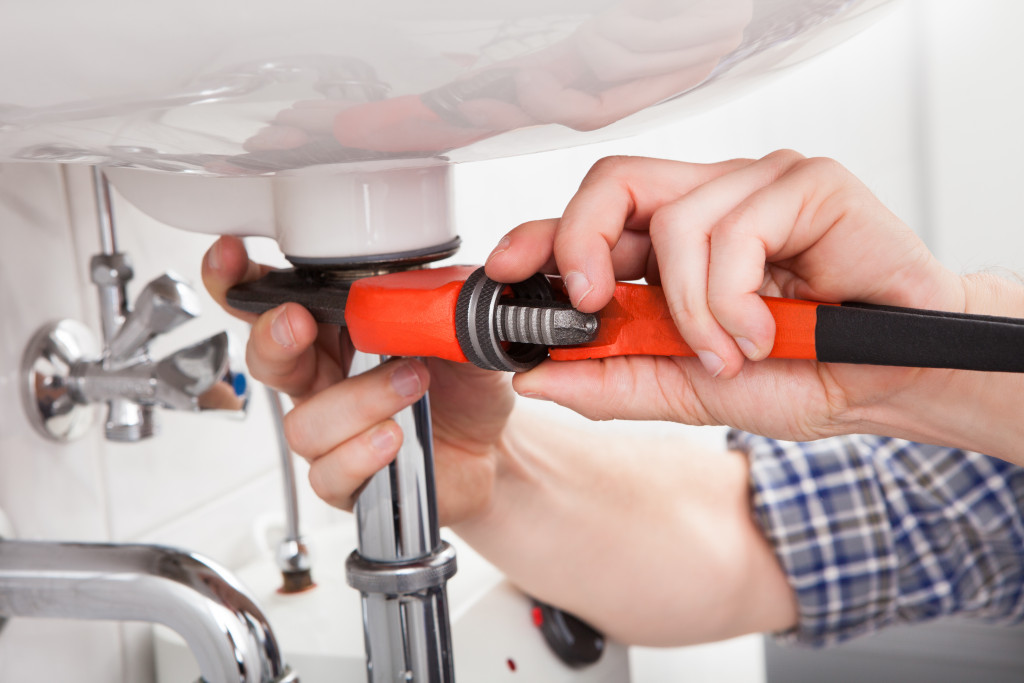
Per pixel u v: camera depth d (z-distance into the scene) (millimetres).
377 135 244
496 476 551
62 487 507
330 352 462
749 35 242
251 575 646
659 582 625
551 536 586
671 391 332
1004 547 676
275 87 204
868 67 1147
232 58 190
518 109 240
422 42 194
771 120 1162
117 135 235
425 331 289
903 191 1180
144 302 419
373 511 368
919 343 238
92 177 492
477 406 498
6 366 469
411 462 368
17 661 476
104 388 473
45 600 365
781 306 261
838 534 653
